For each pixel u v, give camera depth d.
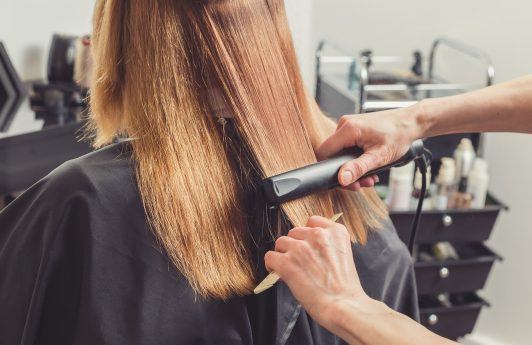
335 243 0.75
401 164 0.99
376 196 0.99
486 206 1.91
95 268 0.75
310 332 0.89
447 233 1.87
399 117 0.99
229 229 0.78
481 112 1.04
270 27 0.82
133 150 0.78
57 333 0.79
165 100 0.77
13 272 0.80
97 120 0.86
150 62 0.77
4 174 1.64
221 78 0.78
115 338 0.76
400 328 0.70
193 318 0.78
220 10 0.78
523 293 2.19
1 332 0.82
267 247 0.82
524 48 2.06
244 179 0.80
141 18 0.77
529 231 2.14
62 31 2.16
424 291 1.93
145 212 0.76
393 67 2.25
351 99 1.91
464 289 1.95
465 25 2.16
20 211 0.80
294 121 0.84
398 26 2.21
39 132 1.68
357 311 0.71
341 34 2.22
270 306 0.84
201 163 0.77
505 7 2.07
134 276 0.76
